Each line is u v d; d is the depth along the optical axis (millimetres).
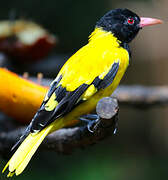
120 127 19234
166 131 19453
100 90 6934
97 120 6469
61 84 6652
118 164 15695
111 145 17781
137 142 19000
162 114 19578
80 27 14891
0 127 8297
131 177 15242
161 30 20562
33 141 6055
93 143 7336
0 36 11930
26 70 12836
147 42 20609
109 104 6137
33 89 7750
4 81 7672
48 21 14766
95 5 15023
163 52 20438
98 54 7117
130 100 11148
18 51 11984
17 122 8305
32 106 7750
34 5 14672
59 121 6551
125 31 7910
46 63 13352
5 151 8289
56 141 7562
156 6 19422
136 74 20094
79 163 14180
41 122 6156
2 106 7840
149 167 16078
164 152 18750
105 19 7988
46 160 13430
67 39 14930
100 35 7832
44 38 11906
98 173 14180
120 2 17594
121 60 7234
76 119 7020
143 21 8172
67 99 6559
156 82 20344
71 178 13469
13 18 12539
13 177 12195
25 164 5875
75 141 7441
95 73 6871
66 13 14828
